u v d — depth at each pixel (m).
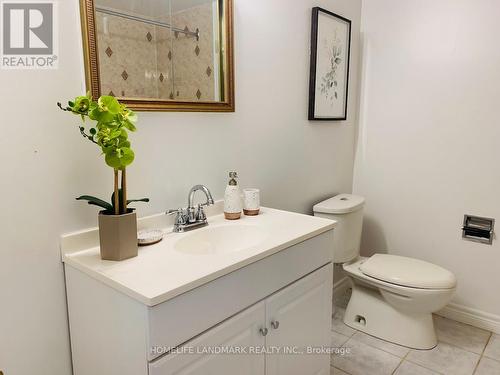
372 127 2.43
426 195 2.27
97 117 0.95
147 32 1.23
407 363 1.81
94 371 1.06
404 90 2.27
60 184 1.08
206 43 1.42
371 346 1.95
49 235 1.08
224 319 1.01
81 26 1.08
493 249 2.07
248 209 1.54
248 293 1.08
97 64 1.11
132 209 1.07
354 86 2.42
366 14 2.35
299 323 1.33
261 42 1.67
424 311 1.86
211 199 1.39
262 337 1.16
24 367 1.07
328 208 2.04
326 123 2.19
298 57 1.89
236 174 1.52
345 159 2.44
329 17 2.04
